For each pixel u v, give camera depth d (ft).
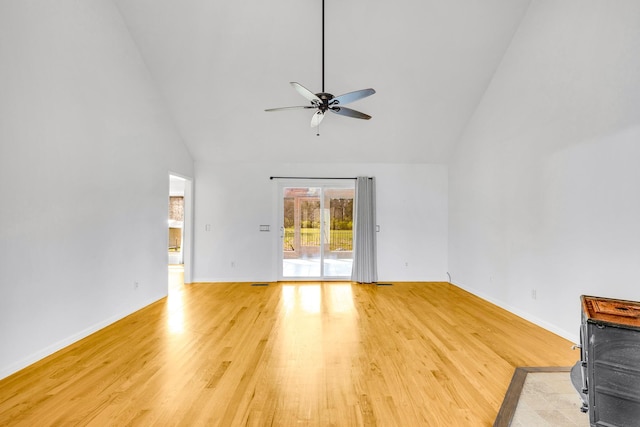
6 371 7.59
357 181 18.84
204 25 12.35
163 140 15.24
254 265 19.02
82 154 10.07
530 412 6.29
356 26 12.41
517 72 12.53
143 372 7.82
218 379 7.50
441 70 13.98
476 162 15.79
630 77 8.01
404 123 16.65
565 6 10.05
